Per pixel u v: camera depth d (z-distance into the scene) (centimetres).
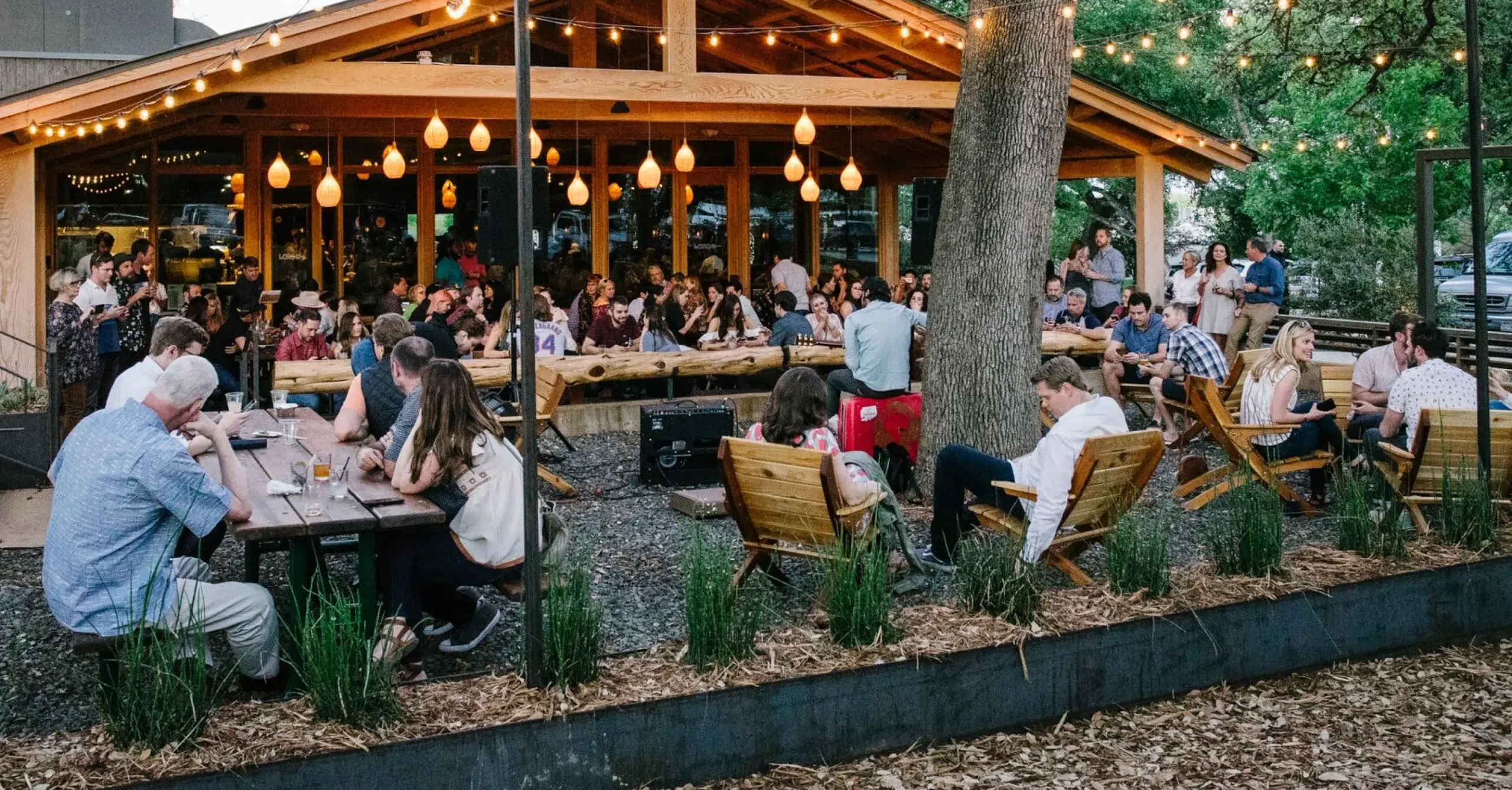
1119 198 2700
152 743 380
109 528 404
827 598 492
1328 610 548
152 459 405
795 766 443
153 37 1484
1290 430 717
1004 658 476
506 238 677
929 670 462
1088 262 1396
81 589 404
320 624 409
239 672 467
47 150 1232
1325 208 2141
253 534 423
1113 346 1022
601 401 1078
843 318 1265
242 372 1051
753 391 1159
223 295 1417
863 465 561
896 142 1641
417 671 468
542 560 503
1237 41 2064
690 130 1599
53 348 861
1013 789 434
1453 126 2033
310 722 400
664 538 690
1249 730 486
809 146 1675
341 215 1458
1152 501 766
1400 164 2077
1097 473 561
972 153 749
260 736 390
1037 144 742
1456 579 582
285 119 1402
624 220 1592
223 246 1417
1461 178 2059
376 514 451
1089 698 495
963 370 750
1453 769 454
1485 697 519
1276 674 538
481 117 1272
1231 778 446
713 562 479
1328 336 1551
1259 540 561
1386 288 1828
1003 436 749
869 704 454
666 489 819
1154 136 1415
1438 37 1767
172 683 385
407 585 485
